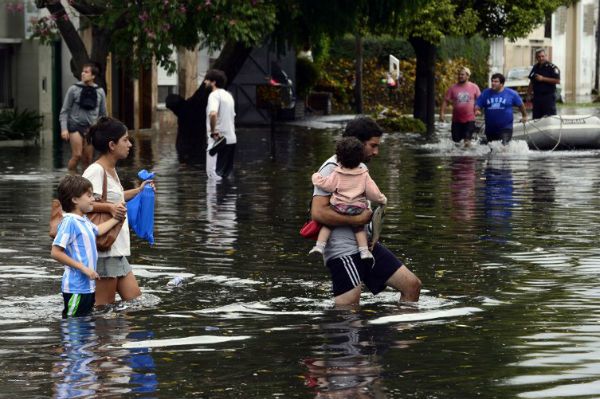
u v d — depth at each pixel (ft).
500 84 186.19
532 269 77.36
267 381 49.85
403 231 95.35
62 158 172.55
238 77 284.00
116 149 67.05
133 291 67.51
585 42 555.28
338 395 47.75
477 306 65.36
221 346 56.03
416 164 163.63
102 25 179.93
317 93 347.56
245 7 182.50
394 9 212.23
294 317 62.59
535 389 48.49
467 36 283.59
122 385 49.39
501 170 153.99
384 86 379.96
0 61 214.07
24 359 53.62
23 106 215.51
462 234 93.56
